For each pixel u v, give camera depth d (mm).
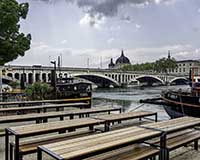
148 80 110000
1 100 16016
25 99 16781
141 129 5234
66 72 65625
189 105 16562
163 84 106438
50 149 3852
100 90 72312
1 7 16250
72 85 21828
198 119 6695
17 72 51969
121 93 57406
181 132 6680
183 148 6844
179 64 143625
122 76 92562
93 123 6023
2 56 17047
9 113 11477
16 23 17297
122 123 8258
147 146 5324
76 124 5738
